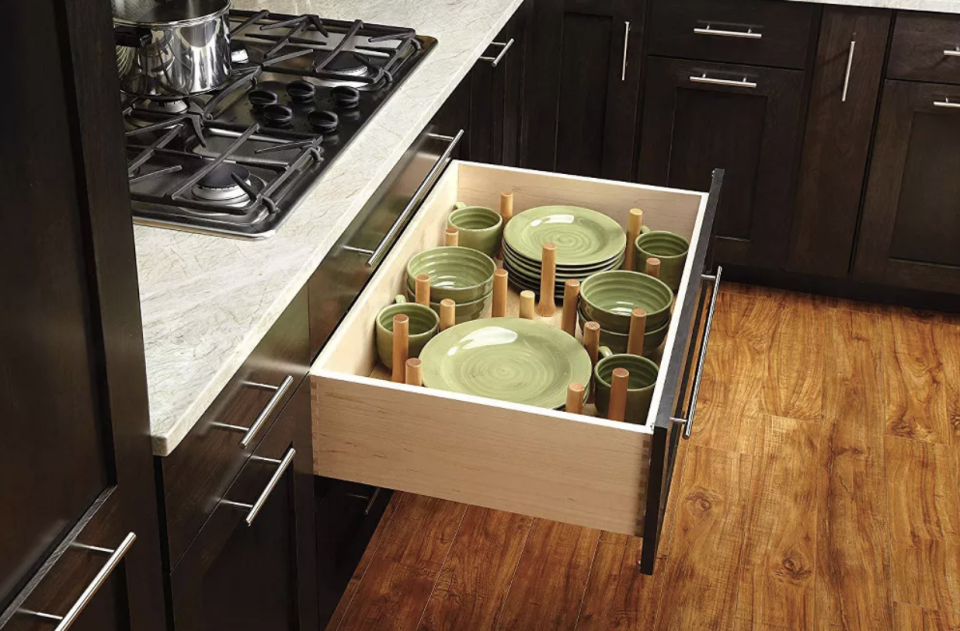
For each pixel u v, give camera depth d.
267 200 1.65
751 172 3.24
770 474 2.59
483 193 2.38
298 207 1.71
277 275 1.53
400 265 2.07
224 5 2.02
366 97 2.11
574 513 1.61
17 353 0.93
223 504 1.46
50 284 0.97
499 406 1.57
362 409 1.66
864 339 3.14
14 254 0.91
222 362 1.34
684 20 3.10
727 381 2.93
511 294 2.22
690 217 2.26
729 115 3.19
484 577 2.32
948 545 2.40
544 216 2.26
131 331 1.12
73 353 1.02
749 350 3.07
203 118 1.93
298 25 2.40
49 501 1.02
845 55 3.00
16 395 0.94
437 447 1.64
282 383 1.58
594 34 3.20
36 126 0.92
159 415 1.24
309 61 2.29
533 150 3.43
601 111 3.31
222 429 1.42
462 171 2.36
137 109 1.96
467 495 1.67
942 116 3.01
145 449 1.19
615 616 2.23
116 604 1.19
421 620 2.22
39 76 0.92
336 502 1.92
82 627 1.11
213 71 2.02
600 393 1.83
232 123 1.95
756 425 2.76
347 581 2.08
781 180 3.21
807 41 3.02
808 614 2.23
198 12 1.97
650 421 1.59
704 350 1.90
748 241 3.32
